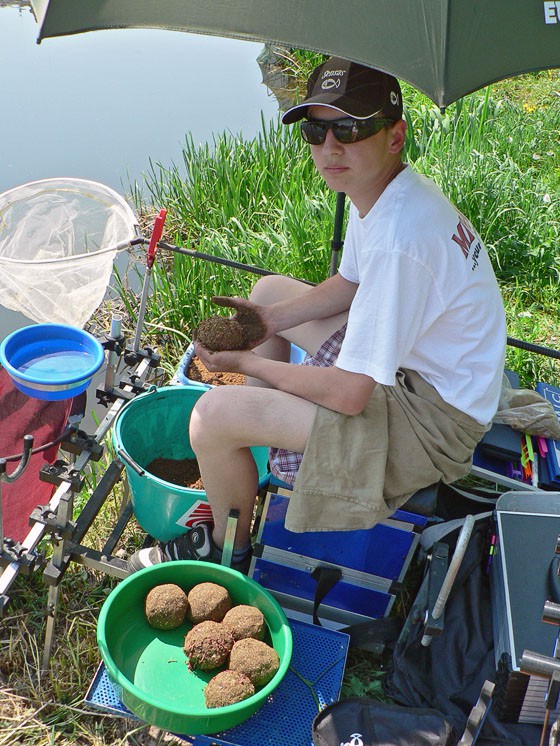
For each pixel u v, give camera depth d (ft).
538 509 8.45
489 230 13.39
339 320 8.80
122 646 7.56
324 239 12.87
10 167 15.64
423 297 6.73
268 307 8.65
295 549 8.07
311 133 6.85
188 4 5.86
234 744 7.08
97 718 7.48
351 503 7.25
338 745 6.67
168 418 9.40
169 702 7.23
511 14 5.51
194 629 7.46
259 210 14.62
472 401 7.35
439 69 5.31
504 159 16.01
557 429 9.08
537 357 11.70
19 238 9.55
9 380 8.29
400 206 6.70
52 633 7.73
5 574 7.27
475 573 7.91
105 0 5.86
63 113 18.10
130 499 9.05
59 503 7.29
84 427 10.84
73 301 9.00
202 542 8.12
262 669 7.11
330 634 8.00
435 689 7.42
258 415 7.29
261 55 22.40
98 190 9.75
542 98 19.61
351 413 7.13
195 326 12.40
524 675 6.69
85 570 8.73
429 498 7.54
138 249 14.25
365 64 5.44
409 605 8.57
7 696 7.59
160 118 18.30
